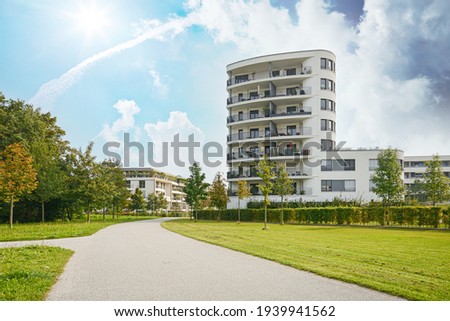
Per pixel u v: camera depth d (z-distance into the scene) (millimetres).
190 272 9484
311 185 54000
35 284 7812
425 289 7480
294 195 54344
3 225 34000
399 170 35281
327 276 8836
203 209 63531
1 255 12000
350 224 35656
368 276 8688
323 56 56625
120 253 13445
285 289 7656
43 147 40469
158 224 38375
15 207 42719
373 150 52938
